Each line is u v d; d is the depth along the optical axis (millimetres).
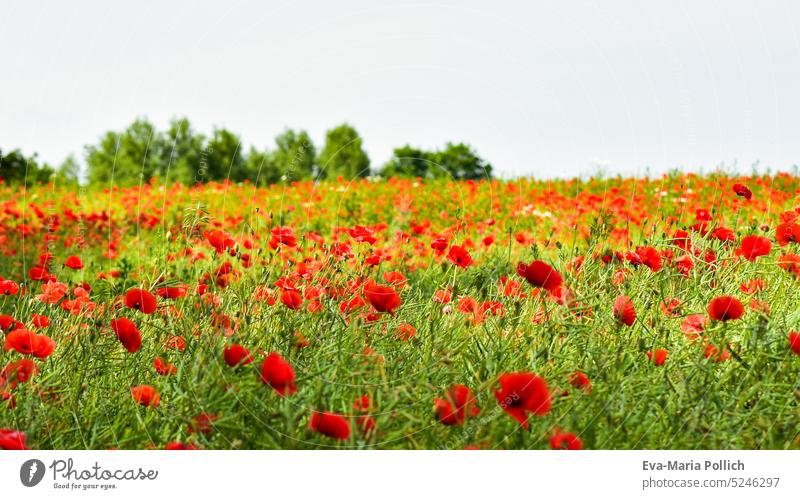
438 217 6859
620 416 1837
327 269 2656
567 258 2836
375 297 2131
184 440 1869
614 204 5301
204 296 2338
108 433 1893
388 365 2076
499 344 2055
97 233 6230
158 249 3189
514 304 2395
